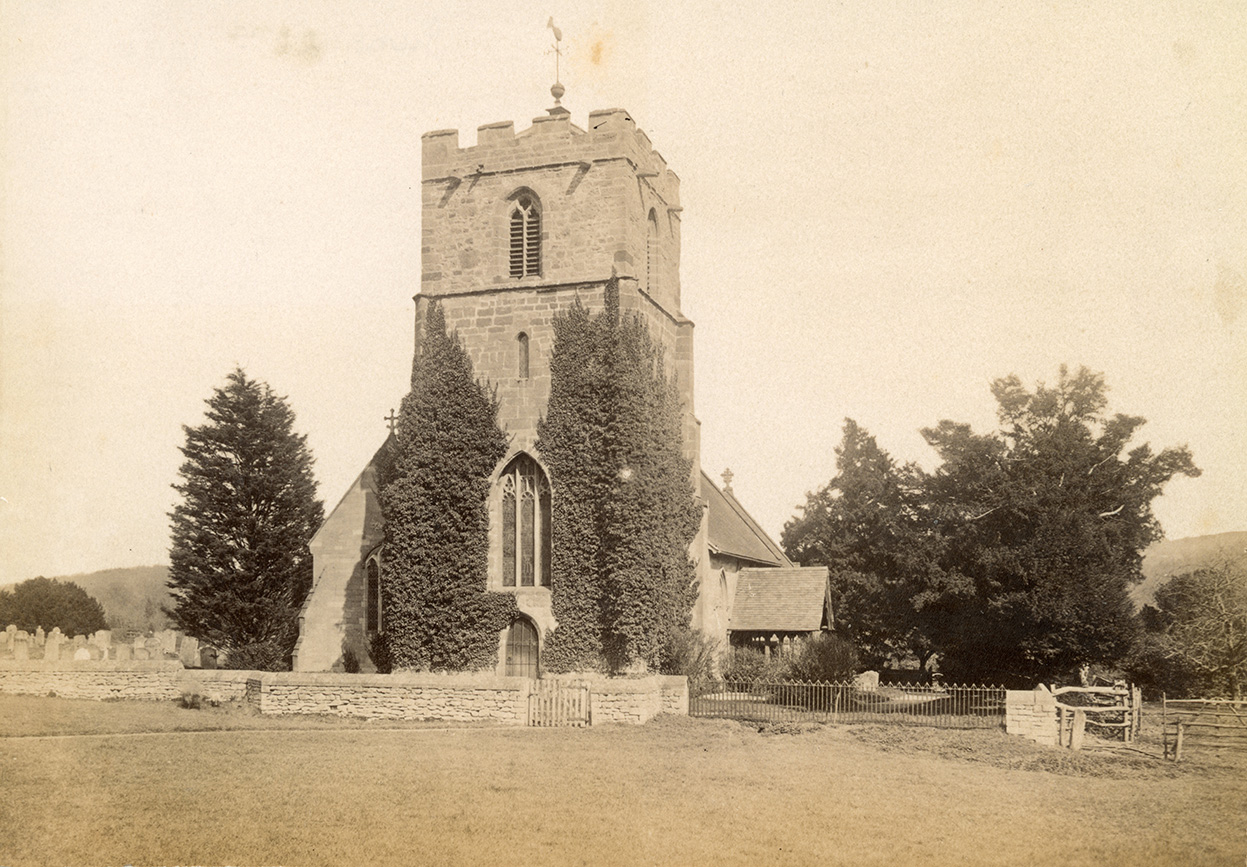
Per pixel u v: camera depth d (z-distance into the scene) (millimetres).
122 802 21375
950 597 42656
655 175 43500
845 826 20047
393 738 29344
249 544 52156
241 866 17359
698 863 17594
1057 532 39656
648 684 33000
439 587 39219
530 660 39406
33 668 36156
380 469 43375
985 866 17734
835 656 39438
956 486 43750
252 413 52844
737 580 54406
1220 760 28672
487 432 40219
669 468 41688
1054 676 41562
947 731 31344
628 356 39406
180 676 36281
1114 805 22406
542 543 39938
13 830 19438
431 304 42094
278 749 27234
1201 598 43875
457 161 42812
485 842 18656
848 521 66938
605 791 22672
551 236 41250
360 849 18188
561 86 42781
